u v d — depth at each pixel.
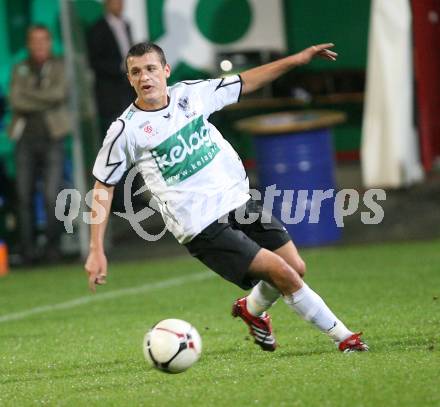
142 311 34.28
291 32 66.12
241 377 21.95
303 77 66.81
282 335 27.47
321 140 47.94
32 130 48.09
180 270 43.84
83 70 51.16
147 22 63.38
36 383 23.38
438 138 61.28
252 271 22.44
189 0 63.91
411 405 18.56
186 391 20.94
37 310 36.28
